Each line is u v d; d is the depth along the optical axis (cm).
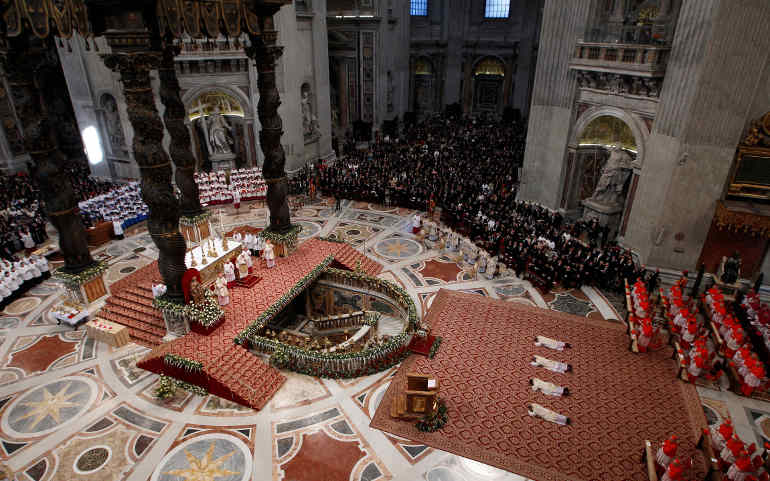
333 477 1286
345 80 4938
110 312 1933
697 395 1616
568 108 2798
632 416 1518
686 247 2317
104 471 1289
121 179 3616
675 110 2153
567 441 1415
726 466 1301
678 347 1756
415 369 1711
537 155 3083
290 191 3506
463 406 1541
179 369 1573
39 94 1616
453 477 1292
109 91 3316
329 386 1623
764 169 2102
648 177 2355
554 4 2720
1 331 1883
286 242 2242
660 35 2305
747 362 1608
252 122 3462
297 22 3509
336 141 4419
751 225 2083
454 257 2603
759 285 2130
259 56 1925
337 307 2241
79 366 1688
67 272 1869
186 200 2302
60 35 1309
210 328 1695
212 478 1274
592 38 2666
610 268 2270
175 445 1375
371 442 1398
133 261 2484
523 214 3022
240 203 3291
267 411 1509
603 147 2822
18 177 3550
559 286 2328
